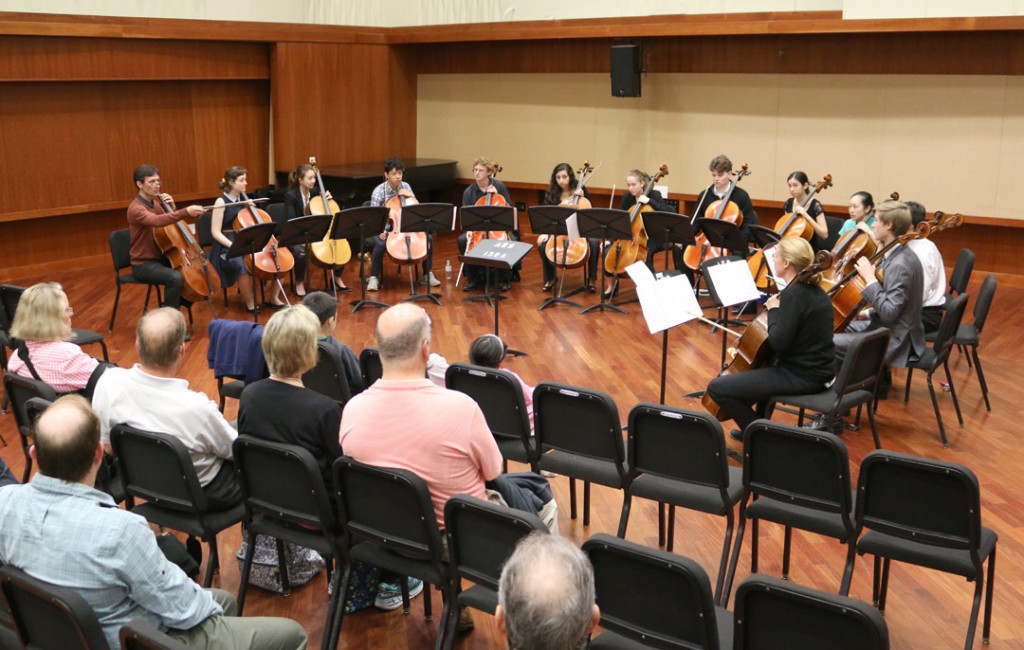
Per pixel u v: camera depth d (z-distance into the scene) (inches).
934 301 229.9
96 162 376.5
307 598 142.9
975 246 362.3
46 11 347.9
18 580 85.9
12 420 215.6
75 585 89.6
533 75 452.8
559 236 336.5
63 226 376.5
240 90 422.6
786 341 178.7
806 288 179.8
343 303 329.4
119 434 126.7
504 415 153.9
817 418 216.5
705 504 137.3
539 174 461.4
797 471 130.8
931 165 359.6
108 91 375.2
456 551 110.5
